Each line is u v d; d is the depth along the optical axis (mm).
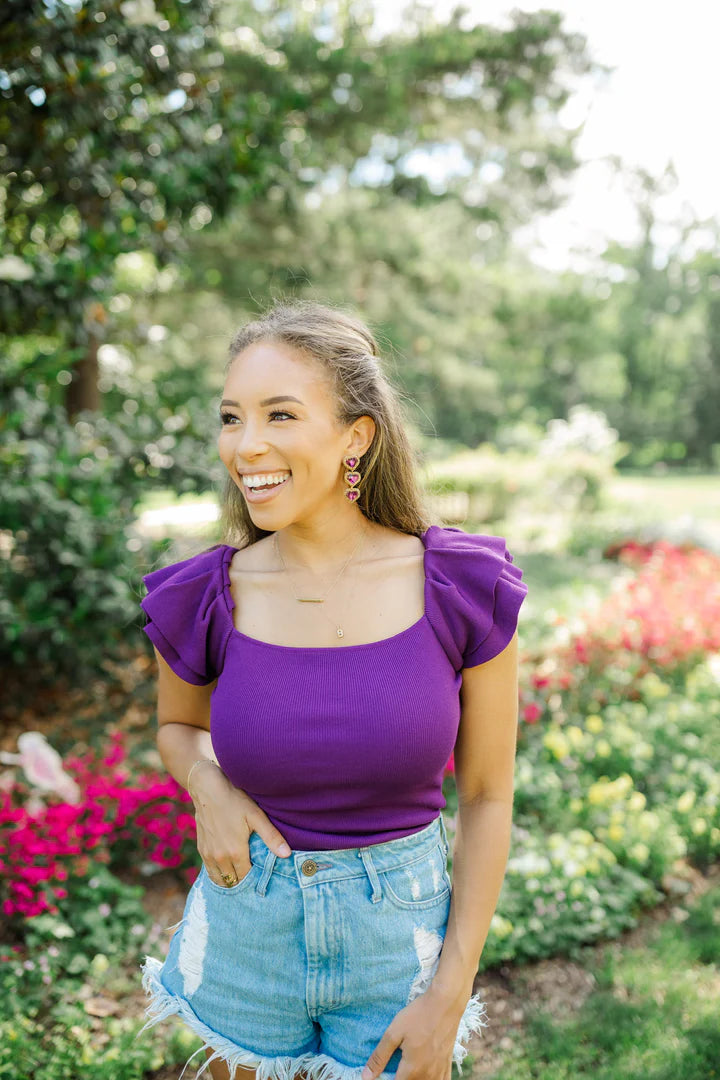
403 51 9531
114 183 4770
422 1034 1367
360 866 1405
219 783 1498
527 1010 2859
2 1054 2453
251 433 1405
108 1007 2773
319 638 1455
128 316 10375
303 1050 1502
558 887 3234
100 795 3582
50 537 4750
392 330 11242
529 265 15508
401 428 1611
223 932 1473
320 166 10055
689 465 43719
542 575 10336
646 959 3090
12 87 4258
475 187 12438
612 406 42062
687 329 41469
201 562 1608
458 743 1541
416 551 1546
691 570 8562
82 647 4918
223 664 1529
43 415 5223
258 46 9172
